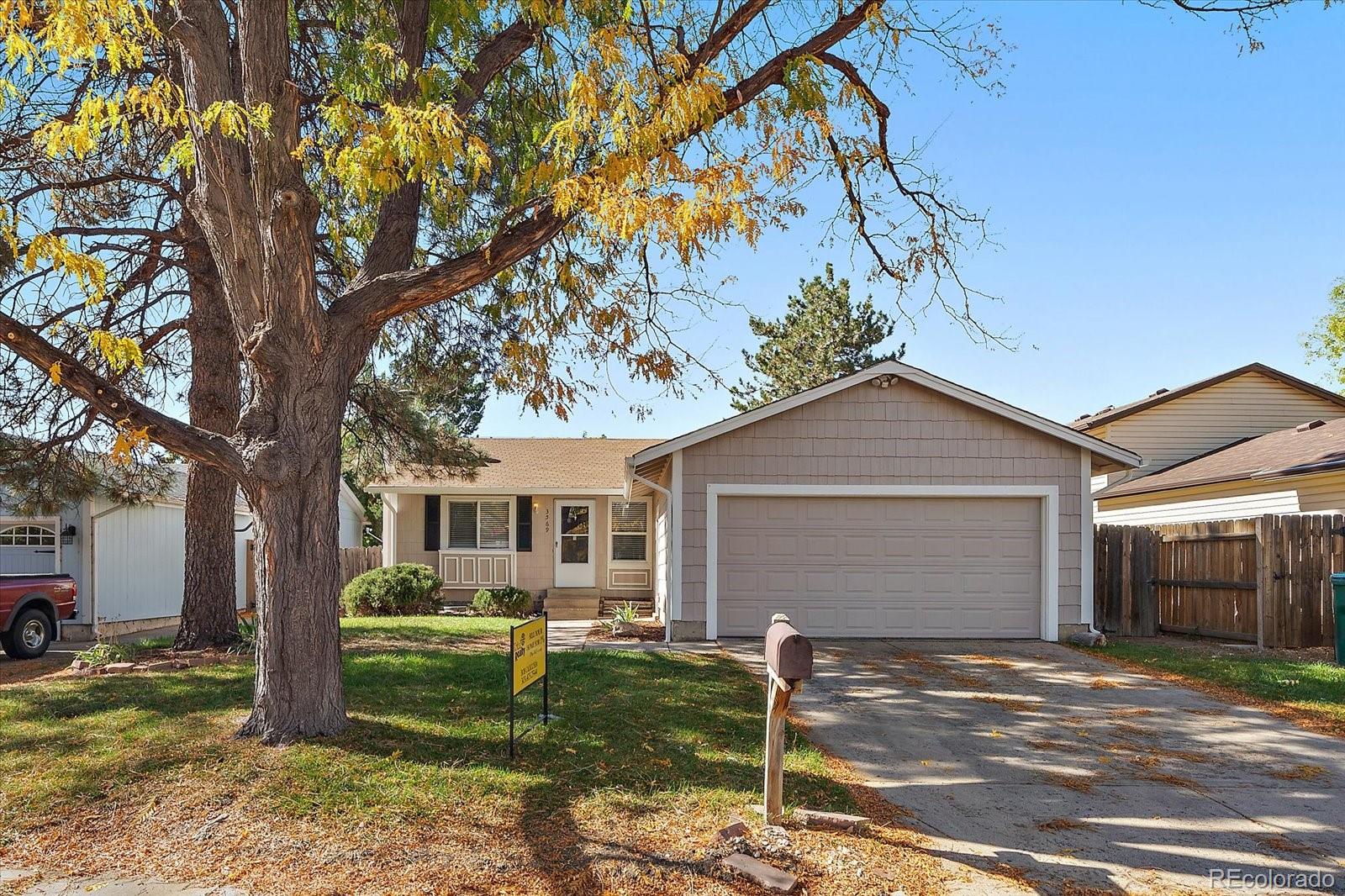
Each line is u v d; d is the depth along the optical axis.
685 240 6.43
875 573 13.66
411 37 7.47
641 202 6.36
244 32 6.18
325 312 6.62
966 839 5.30
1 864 4.67
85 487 12.70
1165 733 7.91
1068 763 6.96
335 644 6.67
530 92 9.12
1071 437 13.46
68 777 5.80
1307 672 10.47
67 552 16.97
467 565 21.38
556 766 6.07
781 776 5.27
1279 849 5.20
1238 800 6.07
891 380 13.66
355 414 15.23
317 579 6.57
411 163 7.09
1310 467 14.14
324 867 4.58
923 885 4.61
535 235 6.82
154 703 7.94
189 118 6.34
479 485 21.02
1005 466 13.66
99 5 5.74
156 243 11.45
